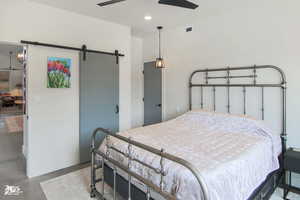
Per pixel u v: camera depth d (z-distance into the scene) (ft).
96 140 11.72
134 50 15.98
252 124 8.78
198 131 9.12
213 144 7.25
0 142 14.99
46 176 9.62
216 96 11.39
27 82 9.32
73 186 8.68
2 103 32.01
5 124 21.22
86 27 11.09
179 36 13.17
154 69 15.19
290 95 8.77
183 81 13.10
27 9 9.12
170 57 13.87
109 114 12.30
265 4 9.36
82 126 11.12
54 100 10.14
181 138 8.03
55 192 8.18
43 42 9.62
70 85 10.65
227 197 4.89
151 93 15.62
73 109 10.84
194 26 12.28
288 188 8.29
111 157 7.39
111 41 12.23
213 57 11.43
